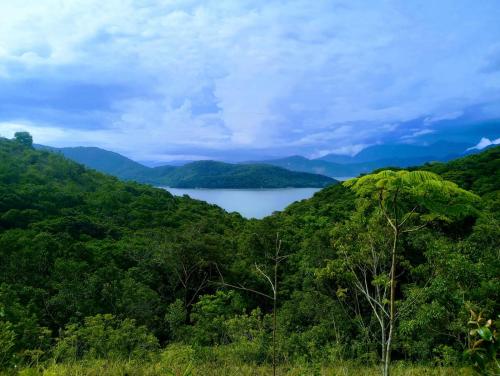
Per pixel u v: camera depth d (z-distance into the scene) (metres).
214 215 64.06
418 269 9.30
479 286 9.25
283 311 18.30
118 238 44.72
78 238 40.88
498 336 2.17
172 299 28.84
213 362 9.80
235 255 32.09
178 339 18.75
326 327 14.06
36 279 24.83
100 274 25.53
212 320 17.59
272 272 22.30
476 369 2.28
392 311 4.54
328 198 48.94
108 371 7.51
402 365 9.25
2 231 40.44
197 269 29.34
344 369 8.11
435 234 12.45
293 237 30.25
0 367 5.09
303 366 8.31
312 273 18.06
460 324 8.71
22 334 15.04
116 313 22.58
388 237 7.15
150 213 60.19
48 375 5.01
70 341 12.65
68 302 22.14
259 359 11.55
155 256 30.17
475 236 13.25
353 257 7.79
